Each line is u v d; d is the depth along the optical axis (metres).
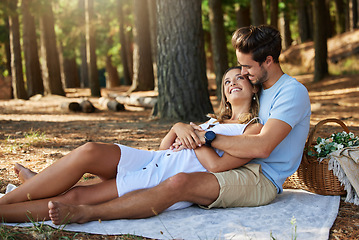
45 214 2.79
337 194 3.45
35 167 4.61
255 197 3.12
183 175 2.90
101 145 2.90
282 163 3.26
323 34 18.22
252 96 3.35
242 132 3.19
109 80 31.55
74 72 27.03
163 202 2.87
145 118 9.56
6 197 2.83
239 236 2.59
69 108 11.50
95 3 25.45
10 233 2.54
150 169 3.01
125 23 27.17
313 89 16.45
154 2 16.23
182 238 2.58
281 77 3.22
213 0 13.81
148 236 2.61
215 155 3.08
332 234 2.70
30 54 17.20
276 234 2.62
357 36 21.84
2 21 21.70
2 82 19.02
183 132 3.17
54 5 22.19
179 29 8.29
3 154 5.22
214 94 15.59
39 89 17.44
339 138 3.66
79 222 2.75
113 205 2.81
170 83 8.44
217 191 2.99
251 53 3.10
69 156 2.85
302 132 3.24
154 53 16.69
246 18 22.28
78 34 24.91
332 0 30.19
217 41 13.91
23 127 7.92
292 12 29.59
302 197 3.42
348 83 16.12
